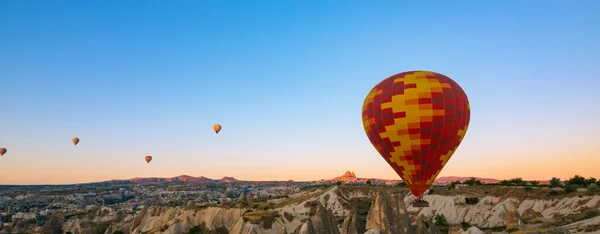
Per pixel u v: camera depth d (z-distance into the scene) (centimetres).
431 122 4366
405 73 4741
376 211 7481
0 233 14500
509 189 10981
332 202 13725
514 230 6594
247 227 10181
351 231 7912
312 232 7719
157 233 11325
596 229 4750
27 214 18800
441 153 4478
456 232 8125
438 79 4566
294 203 14050
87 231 12694
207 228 11356
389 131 4541
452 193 11844
